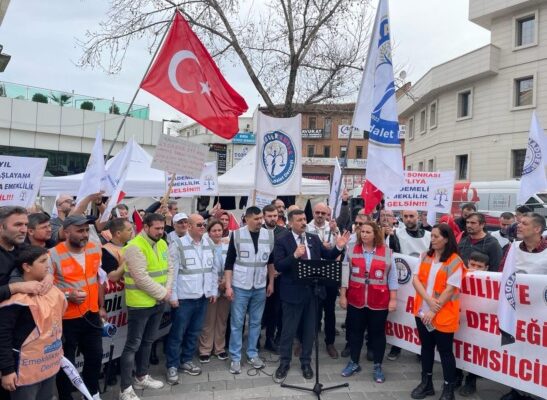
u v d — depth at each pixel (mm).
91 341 4004
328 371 5328
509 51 23656
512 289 4207
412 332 5305
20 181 4977
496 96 24266
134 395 4371
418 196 7160
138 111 30188
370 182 5438
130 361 4375
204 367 5406
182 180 8203
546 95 22141
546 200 14820
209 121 6219
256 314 5418
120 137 29266
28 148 26500
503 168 23891
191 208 13555
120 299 4906
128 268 4426
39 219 3793
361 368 5414
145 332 4680
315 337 4945
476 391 4848
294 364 5520
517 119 23297
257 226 5293
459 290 4484
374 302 5051
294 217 5188
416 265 5223
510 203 15922
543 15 22281
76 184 10602
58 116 27125
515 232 7371
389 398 4625
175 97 5949
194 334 5219
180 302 4934
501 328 4164
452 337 4492
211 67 6258
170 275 4812
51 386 3283
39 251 3137
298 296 5047
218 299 5664
